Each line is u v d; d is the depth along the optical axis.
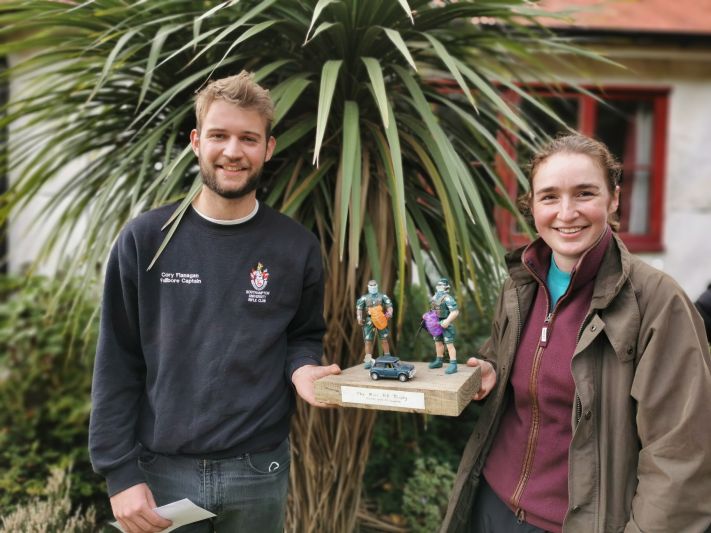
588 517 1.09
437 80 2.25
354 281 1.63
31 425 2.94
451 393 1.12
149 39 1.83
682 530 1.01
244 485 1.31
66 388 3.09
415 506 2.25
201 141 1.23
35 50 3.83
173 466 1.30
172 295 1.27
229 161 1.21
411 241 1.61
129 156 1.74
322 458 1.85
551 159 1.16
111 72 1.73
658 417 1.04
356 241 1.45
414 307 1.99
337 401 1.22
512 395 1.31
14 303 3.20
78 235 4.11
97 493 2.54
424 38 1.88
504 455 1.28
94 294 3.06
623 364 1.09
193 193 1.30
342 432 1.83
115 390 1.29
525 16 1.82
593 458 1.10
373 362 1.29
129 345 1.33
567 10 2.08
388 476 2.55
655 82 4.43
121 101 1.99
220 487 1.29
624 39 4.10
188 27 1.79
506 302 1.30
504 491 1.25
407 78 1.66
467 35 1.96
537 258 1.25
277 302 1.32
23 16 1.81
